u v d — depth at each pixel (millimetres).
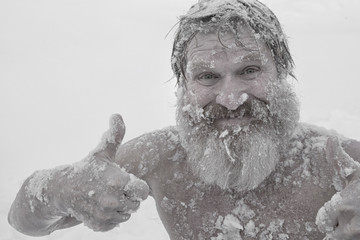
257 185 1655
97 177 1533
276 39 1726
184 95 1779
